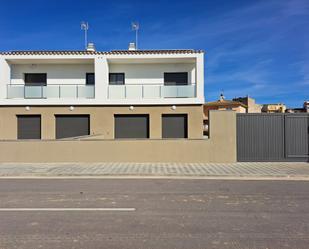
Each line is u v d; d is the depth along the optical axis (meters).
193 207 6.64
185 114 21.75
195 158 13.80
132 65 23.41
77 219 5.75
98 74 21.64
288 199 7.41
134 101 21.47
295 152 13.78
